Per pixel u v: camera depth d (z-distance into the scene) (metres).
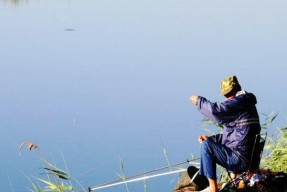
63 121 54.91
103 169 32.72
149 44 105.19
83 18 132.00
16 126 52.78
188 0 159.38
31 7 149.50
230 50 95.62
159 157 35.72
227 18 131.25
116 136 45.59
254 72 74.75
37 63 94.25
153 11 140.88
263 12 140.75
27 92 72.31
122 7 147.25
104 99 65.12
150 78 76.94
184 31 116.88
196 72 78.88
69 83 77.62
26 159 37.72
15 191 28.39
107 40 110.19
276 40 104.69
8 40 115.06
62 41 111.81
